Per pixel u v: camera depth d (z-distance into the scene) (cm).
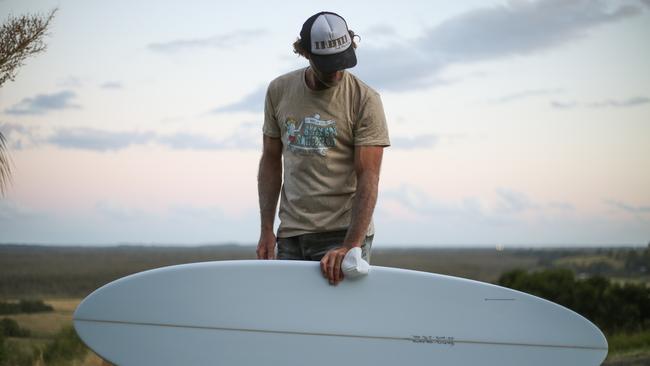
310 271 323
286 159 329
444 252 12106
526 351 327
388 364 320
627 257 5916
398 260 7756
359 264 309
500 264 7238
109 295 324
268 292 322
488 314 328
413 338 322
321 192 319
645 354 798
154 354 319
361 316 321
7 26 561
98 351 319
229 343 319
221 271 325
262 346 319
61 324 807
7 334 764
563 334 329
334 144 316
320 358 318
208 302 322
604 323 1324
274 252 342
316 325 320
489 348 325
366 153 312
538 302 330
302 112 317
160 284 324
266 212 342
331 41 296
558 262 6906
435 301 326
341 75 312
